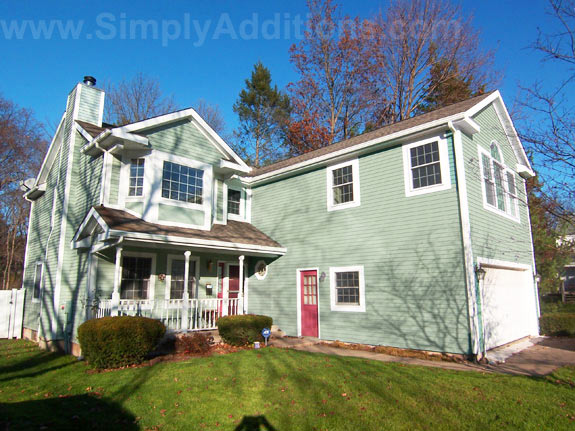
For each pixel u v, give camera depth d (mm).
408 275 9789
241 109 30438
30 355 10422
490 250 9938
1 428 4559
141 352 7988
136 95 29297
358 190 11281
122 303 10289
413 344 9414
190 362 8102
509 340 10562
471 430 4570
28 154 24594
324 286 11688
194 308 12086
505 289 10953
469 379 6660
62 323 10977
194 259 12484
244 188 14977
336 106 26828
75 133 12539
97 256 10352
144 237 9367
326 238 11914
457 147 9359
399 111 25594
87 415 5141
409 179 10156
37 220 14938
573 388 6113
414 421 4848
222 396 5848
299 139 26703
